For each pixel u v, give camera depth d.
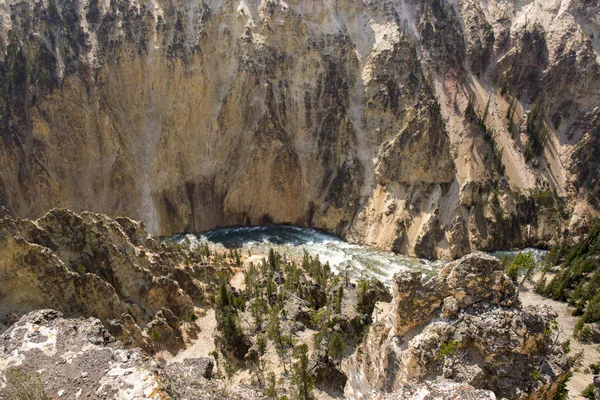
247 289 71.31
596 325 64.50
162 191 102.31
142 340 50.12
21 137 95.12
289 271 77.31
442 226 91.06
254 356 52.44
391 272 84.00
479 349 21.41
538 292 79.50
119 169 100.31
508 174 99.94
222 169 105.25
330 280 75.88
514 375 20.91
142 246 66.94
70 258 52.06
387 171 99.00
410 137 97.69
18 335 26.58
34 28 101.38
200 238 99.69
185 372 27.70
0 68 97.56
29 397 21.52
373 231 96.31
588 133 104.88
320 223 102.94
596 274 74.62
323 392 45.44
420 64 105.94
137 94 106.44
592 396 48.09
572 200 100.38
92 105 101.12
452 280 23.38
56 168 96.44
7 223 44.50
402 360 23.20
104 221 58.94
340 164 104.38
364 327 56.16
